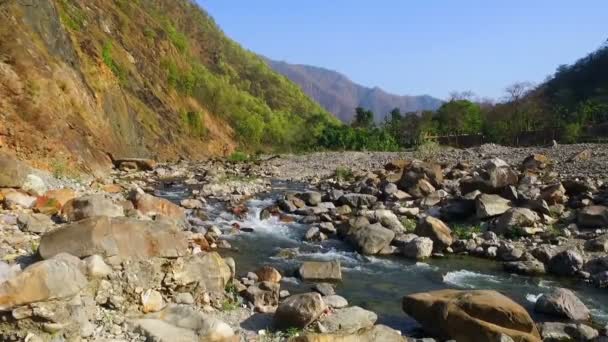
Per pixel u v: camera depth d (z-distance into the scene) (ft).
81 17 124.26
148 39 179.93
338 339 23.21
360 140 198.80
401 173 76.43
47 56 78.74
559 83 331.36
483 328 24.88
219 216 57.00
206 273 28.99
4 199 38.68
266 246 46.62
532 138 188.44
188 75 195.42
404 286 36.63
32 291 19.63
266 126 259.39
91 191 57.36
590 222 48.98
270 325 26.66
